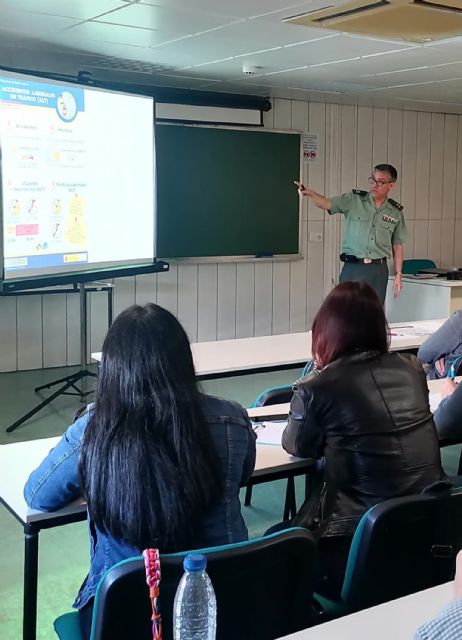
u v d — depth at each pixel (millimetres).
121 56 5164
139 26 4234
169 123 6453
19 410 5117
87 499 1528
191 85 6402
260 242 7180
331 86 6418
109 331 1559
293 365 3660
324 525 2027
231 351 3861
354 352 2102
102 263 4914
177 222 6668
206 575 1292
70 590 2797
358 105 7559
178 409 1501
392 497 1999
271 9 3785
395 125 7855
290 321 7562
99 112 4754
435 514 1798
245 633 1502
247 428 1707
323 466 2199
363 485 2021
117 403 1506
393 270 7684
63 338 6414
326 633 1231
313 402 2053
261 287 7336
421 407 2096
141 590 1362
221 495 1573
